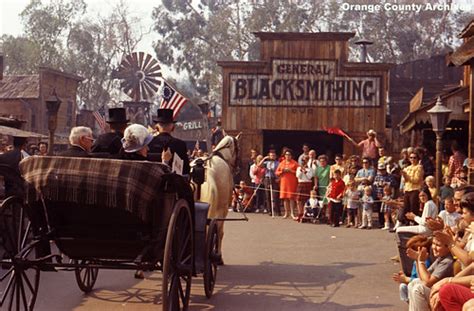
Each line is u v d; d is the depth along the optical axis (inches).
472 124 593.6
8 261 326.0
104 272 495.5
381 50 2684.5
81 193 308.5
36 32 3090.6
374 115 1167.0
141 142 341.7
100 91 3127.5
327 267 531.2
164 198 328.2
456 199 360.8
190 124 2219.5
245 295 426.6
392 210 791.1
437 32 2674.7
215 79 2810.0
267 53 1178.6
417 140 1119.6
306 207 871.1
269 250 618.5
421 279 318.3
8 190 500.1
